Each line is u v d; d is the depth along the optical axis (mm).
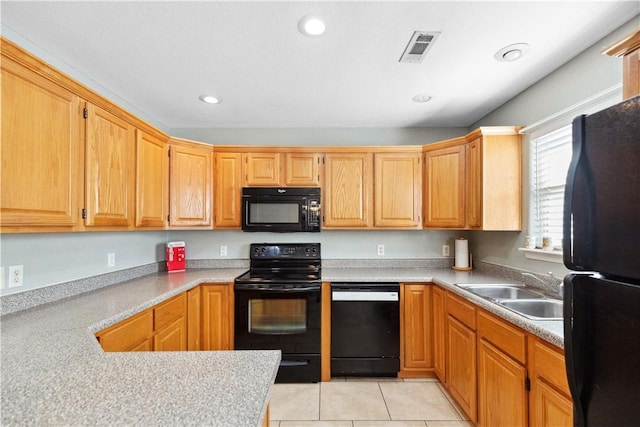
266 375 844
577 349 792
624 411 677
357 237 3100
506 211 2244
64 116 1456
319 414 2027
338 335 2486
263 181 2832
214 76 2043
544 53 1762
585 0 1347
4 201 1179
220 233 3092
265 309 2492
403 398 2213
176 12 1421
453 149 2590
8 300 1507
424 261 3064
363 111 2689
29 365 922
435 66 1915
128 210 1991
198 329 2436
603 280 731
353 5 1381
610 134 708
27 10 1392
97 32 1562
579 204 781
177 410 678
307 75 2031
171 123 3002
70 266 1890
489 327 1684
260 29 1550
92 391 763
